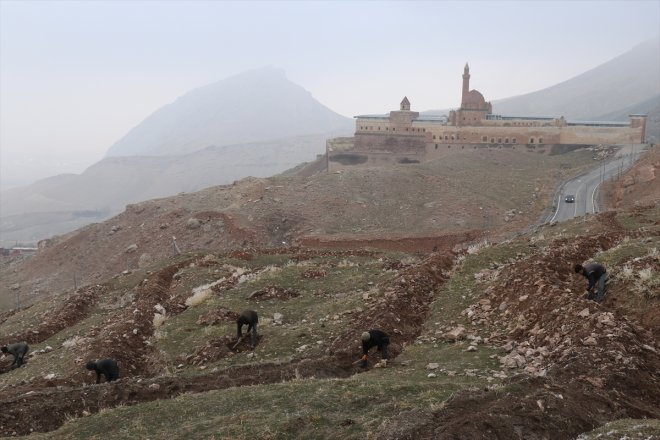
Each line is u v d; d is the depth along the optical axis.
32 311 31.28
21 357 20.86
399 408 9.46
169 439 9.66
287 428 9.34
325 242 59.03
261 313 21.20
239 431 9.48
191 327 20.47
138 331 20.47
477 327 15.51
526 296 15.62
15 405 12.20
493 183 92.44
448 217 72.19
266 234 70.06
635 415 8.77
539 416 8.08
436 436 7.72
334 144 172.38
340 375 13.56
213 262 33.94
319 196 82.19
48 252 80.69
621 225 31.70
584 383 9.45
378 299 18.62
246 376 13.48
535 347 12.87
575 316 12.68
